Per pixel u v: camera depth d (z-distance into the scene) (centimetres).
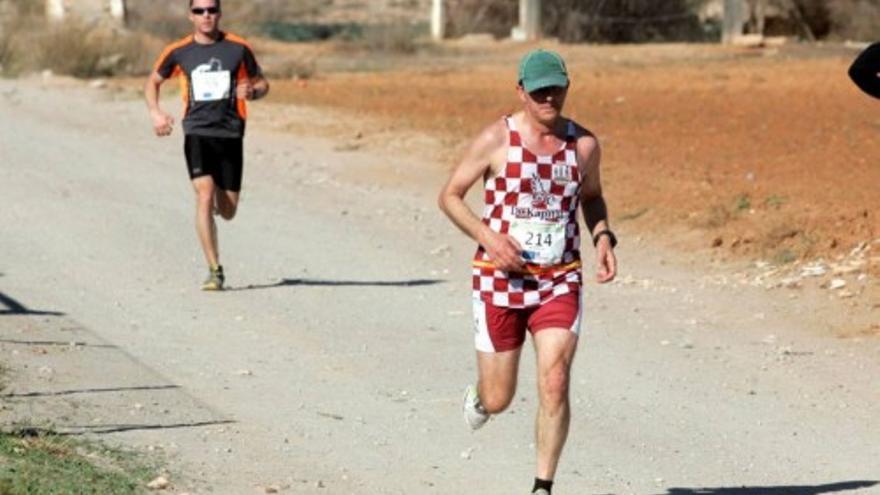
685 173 4925
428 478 2264
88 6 9712
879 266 3603
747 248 3956
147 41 9244
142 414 2531
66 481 2083
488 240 1988
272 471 2264
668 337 3172
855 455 2405
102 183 5097
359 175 5341
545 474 2009
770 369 2922
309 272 3825
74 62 8500
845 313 3325
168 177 5256
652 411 2648
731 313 3378
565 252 2019
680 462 2366
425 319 3344
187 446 2362
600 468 2328
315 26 11444
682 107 6700
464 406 2167
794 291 3541
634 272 3825
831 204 4181
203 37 3575
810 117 6184
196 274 3775
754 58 9169
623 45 10275
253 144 5981
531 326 2027
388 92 7606
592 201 2064
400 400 2700
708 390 2781
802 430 2541
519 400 2706
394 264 3947
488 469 2317
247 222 4478
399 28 10575
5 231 4253
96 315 3312
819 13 10312
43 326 3172
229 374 2847
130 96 7412
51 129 6394
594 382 2831
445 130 6288
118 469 2198
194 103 3562
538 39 10681
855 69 2488
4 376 2708
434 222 4559
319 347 3073
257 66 3609
